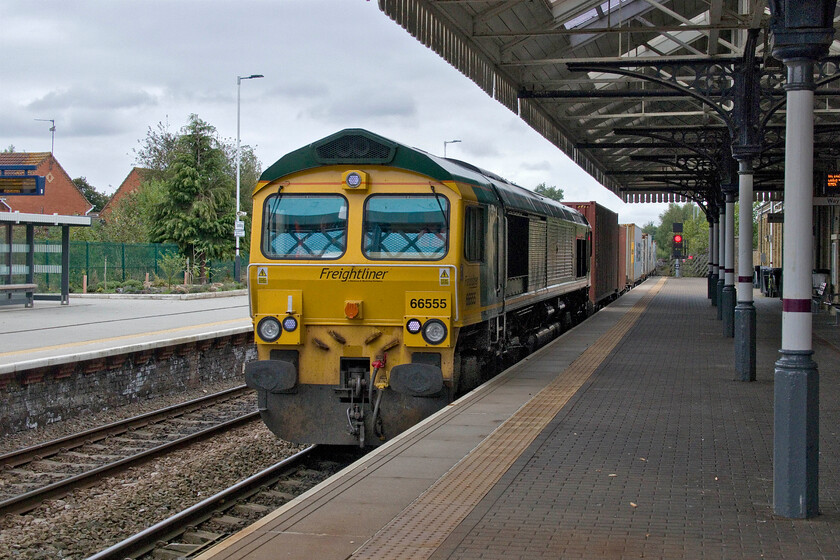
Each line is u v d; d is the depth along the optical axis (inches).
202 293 1354.6
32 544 306.3
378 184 402.0
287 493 371.6
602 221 1142.3
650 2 539.5
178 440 457.7
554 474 290.0
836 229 1146.0
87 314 965.2
